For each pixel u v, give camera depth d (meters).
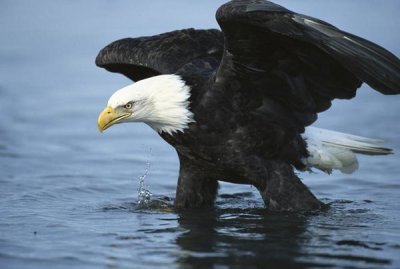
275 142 12.80
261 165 12.80
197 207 13.23
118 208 13.00
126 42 13.93
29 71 23.34
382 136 17.75
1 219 12.13
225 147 12.68
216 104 12.46
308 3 27.16
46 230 11.56
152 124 12.84
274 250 10.54
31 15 27.77
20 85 22.19
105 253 10.50
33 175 15.16
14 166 15.79
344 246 10.70
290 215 12.48
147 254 10.45
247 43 11.75
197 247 10.71
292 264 10.01
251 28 11.56
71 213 12.58
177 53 13.48
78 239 11.12
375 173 15.27
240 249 10.61
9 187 14.22
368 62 11.16
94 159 16.48
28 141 17.75
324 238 11.09
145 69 14.06
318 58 12.04
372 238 11.07
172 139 12.80
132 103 12.50
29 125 18.98
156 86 12.55
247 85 12.41
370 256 10.28
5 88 21.92
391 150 13.57
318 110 12.91
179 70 12.88
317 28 11.20
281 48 11.90
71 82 22.44
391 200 13.42
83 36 25.81
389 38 24.45
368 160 16.17
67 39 25.69
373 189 14.20
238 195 14.05
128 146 17.55
